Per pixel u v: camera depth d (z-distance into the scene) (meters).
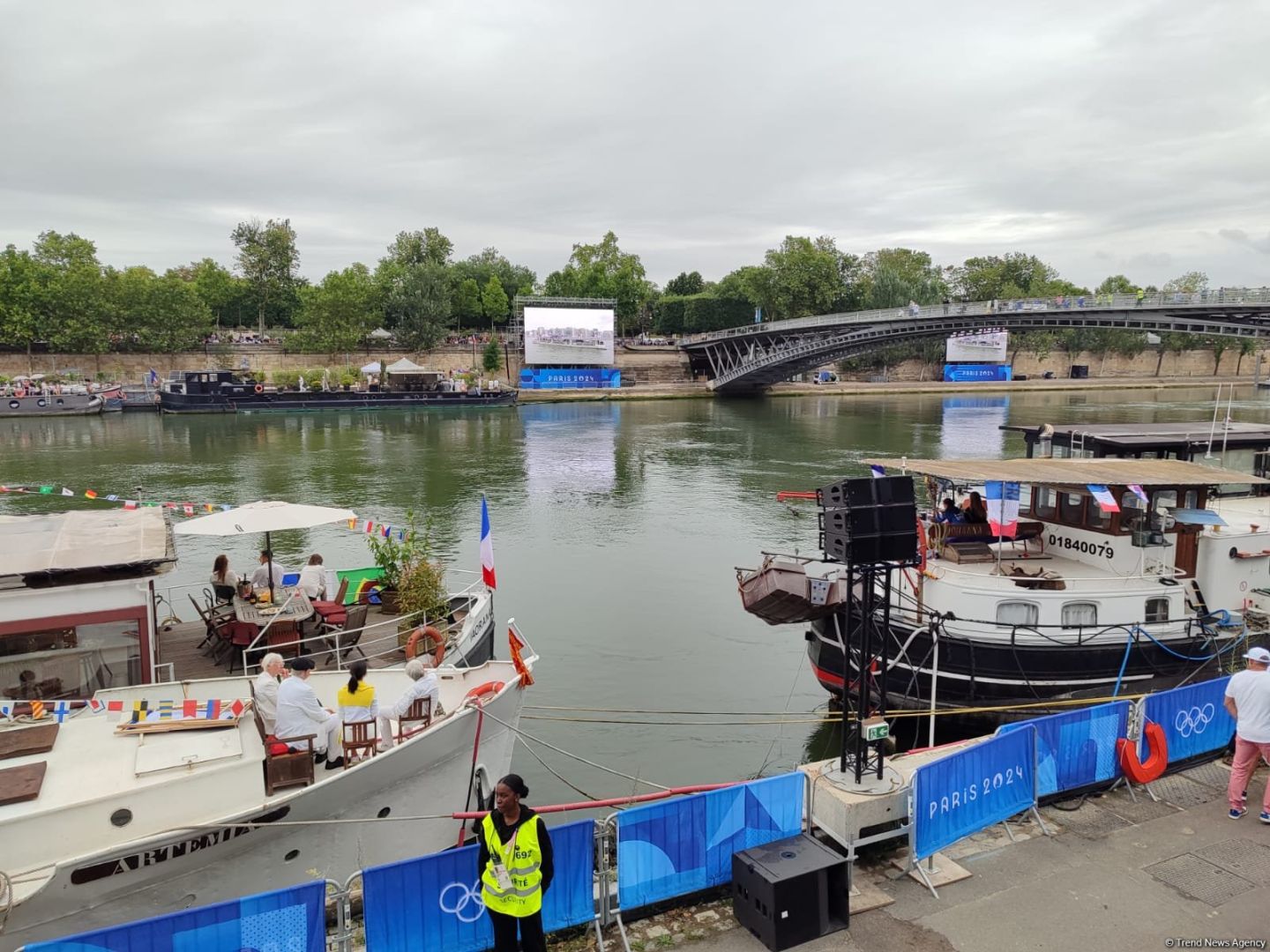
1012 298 150.50
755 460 55.50
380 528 19.33
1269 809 9.84
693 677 20.62
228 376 85.81
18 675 11.13
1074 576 16.95
